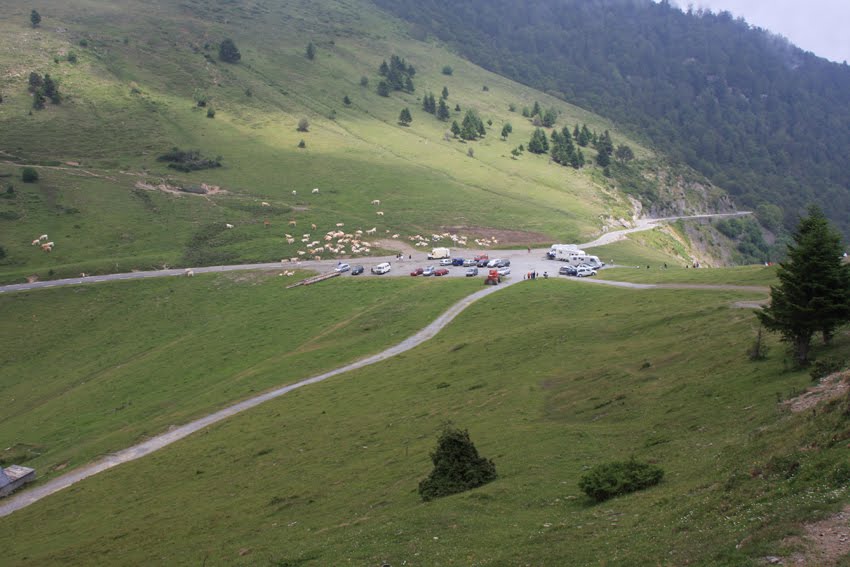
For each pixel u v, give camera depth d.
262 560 35.81
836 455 25.12
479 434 53.31
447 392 70.06
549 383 65.12
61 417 94.12
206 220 191.50
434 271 144.38
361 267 151.25
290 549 36.50
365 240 183.50
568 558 25.62
